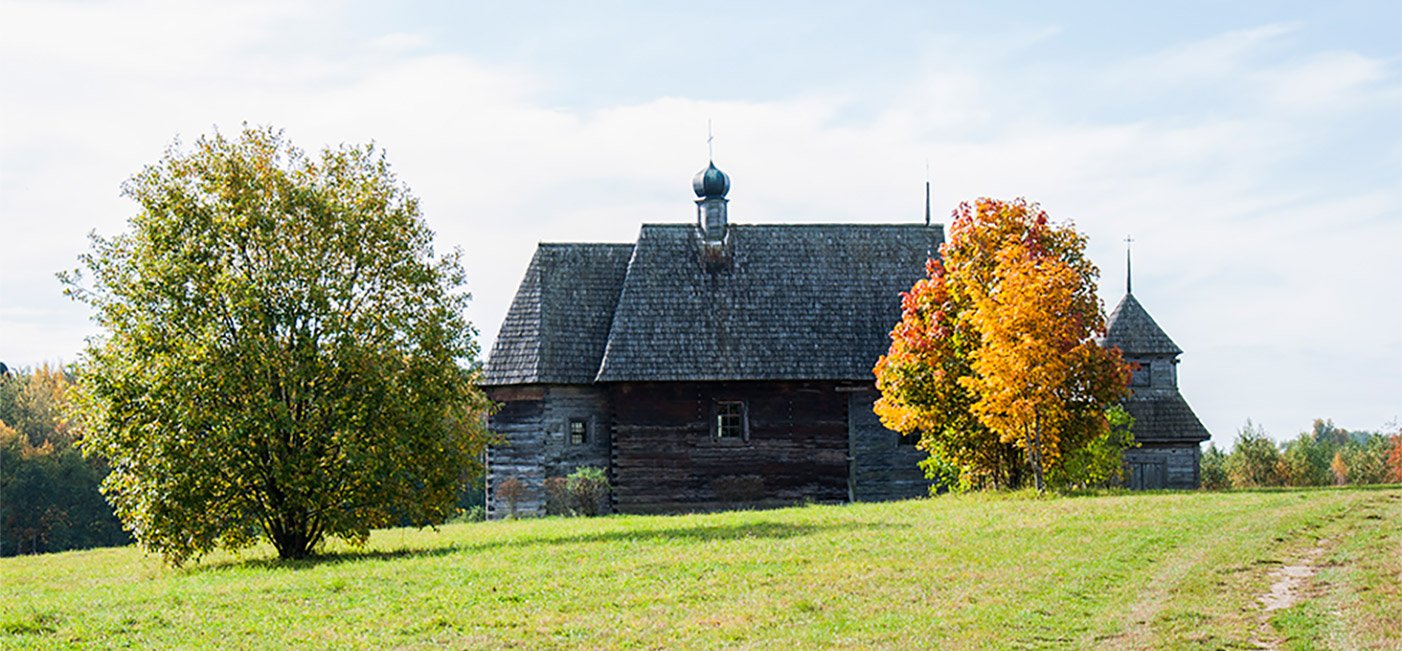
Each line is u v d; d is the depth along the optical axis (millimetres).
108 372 27031
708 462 44500
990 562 20906
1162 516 27062
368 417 27531
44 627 17719
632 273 46594
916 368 38062
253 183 28125
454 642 15805
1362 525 24688
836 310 46594
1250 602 17031
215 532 27344
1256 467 75750
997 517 28094
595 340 46281
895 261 48219
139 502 26703
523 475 45031
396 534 36188
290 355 27422
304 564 26156
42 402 86875
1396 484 39094
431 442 28109
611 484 44438
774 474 44625
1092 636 15219
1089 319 36625
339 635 16375
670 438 44500
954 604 17297
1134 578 19125
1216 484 69188
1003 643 14875
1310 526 24656
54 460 76688
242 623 17406
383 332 28109
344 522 27516
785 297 46719
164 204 27891
